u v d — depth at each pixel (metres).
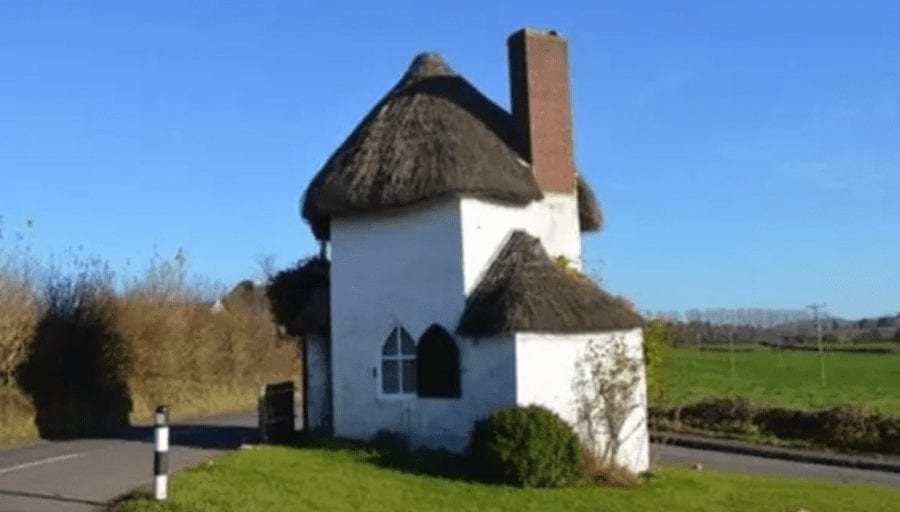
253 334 43.56
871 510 16.16
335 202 20.17
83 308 28.80
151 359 33.53
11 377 24.91
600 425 18.34
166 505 12.08
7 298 24.97
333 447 19.19
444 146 19.64
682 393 44.88
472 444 16.80
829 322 101.56
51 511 12.09
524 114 21.17
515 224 20.33
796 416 31.39
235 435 24.17
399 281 19.97
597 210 23.42
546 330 17.81
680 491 17.09
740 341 86.62
